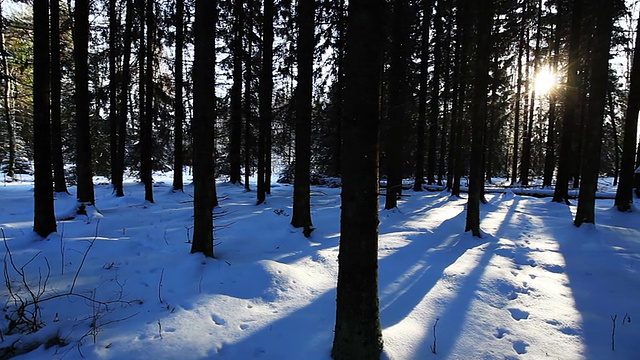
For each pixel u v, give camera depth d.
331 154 23.48
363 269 3.10
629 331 3.95
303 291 4.78
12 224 7.89
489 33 7.76
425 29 16.08
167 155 29.03
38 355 3.29
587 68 14.37
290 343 3.57
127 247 6.36
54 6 11.12
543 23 18.09
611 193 16.16
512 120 27.67
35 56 6.22
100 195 14.96
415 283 5.20
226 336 3.63
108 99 16.64
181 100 14.69
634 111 10.48
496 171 37.69
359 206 3.05
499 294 4.83
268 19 11.28
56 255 5.70
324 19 12.56
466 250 6.97
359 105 2.96
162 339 3.50
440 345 3.61
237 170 18.94
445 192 18.22
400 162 11.65
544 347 3.62
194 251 5.63
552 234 8.47
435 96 18.61
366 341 3.13
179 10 13.57
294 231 7.74
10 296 4.22
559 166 13.72
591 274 5.71
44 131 6.38
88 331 3.65
